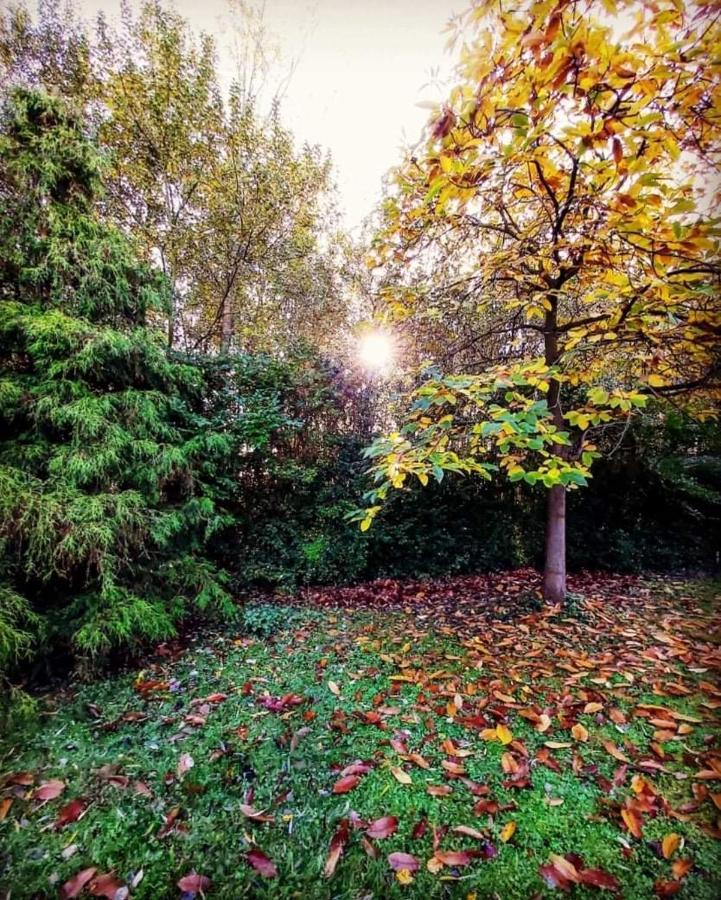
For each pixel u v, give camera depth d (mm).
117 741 2129
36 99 3035
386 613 3871
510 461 2592
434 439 2512
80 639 2637
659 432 4887
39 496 2637
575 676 2645
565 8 1347
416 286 3332
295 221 7203
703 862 1441
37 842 1579
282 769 1930
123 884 1431
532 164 2389
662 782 1795
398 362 4094
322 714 2336
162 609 3139
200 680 2723
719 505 5375
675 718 2209
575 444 4270
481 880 1422
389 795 1775
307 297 8195
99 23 5473
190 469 3721
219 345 7629
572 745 2039
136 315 3541
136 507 3053
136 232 6121
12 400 2746
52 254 2947
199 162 6227
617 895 1351
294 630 3498
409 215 2811
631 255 2211
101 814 1698
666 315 2051
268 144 6512
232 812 1706
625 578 4820
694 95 1507
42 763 1976
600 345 2842
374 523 4715
